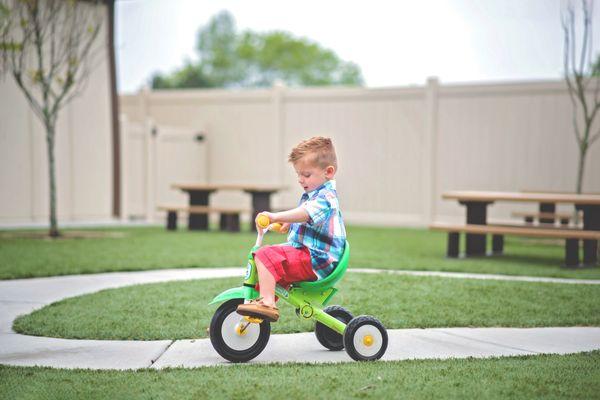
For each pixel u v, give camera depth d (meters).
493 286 6.24
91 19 13.01
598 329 4.79
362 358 3.96
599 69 12.09
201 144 14.79
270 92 14.15
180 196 14.52
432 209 12.78
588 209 7.87
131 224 12.89
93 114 13.34
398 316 5.05
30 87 12.25
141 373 3.63
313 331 4.70
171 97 15.17
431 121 12.65
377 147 13.23
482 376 3.56
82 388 3.36
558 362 3.86
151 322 4.79
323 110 13.71
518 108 11.98
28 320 4.82
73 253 8.31
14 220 12.26
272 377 3.55
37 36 9.83
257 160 14.44
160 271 7.17
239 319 3.99
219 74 54.41
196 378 3.53
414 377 3.54
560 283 6.44
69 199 13.05
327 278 3.95
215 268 7.39
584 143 9.92
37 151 12.52
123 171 13.86
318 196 3.97
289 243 4.02
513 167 12.09
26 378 3.52
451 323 4.88
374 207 13.34
